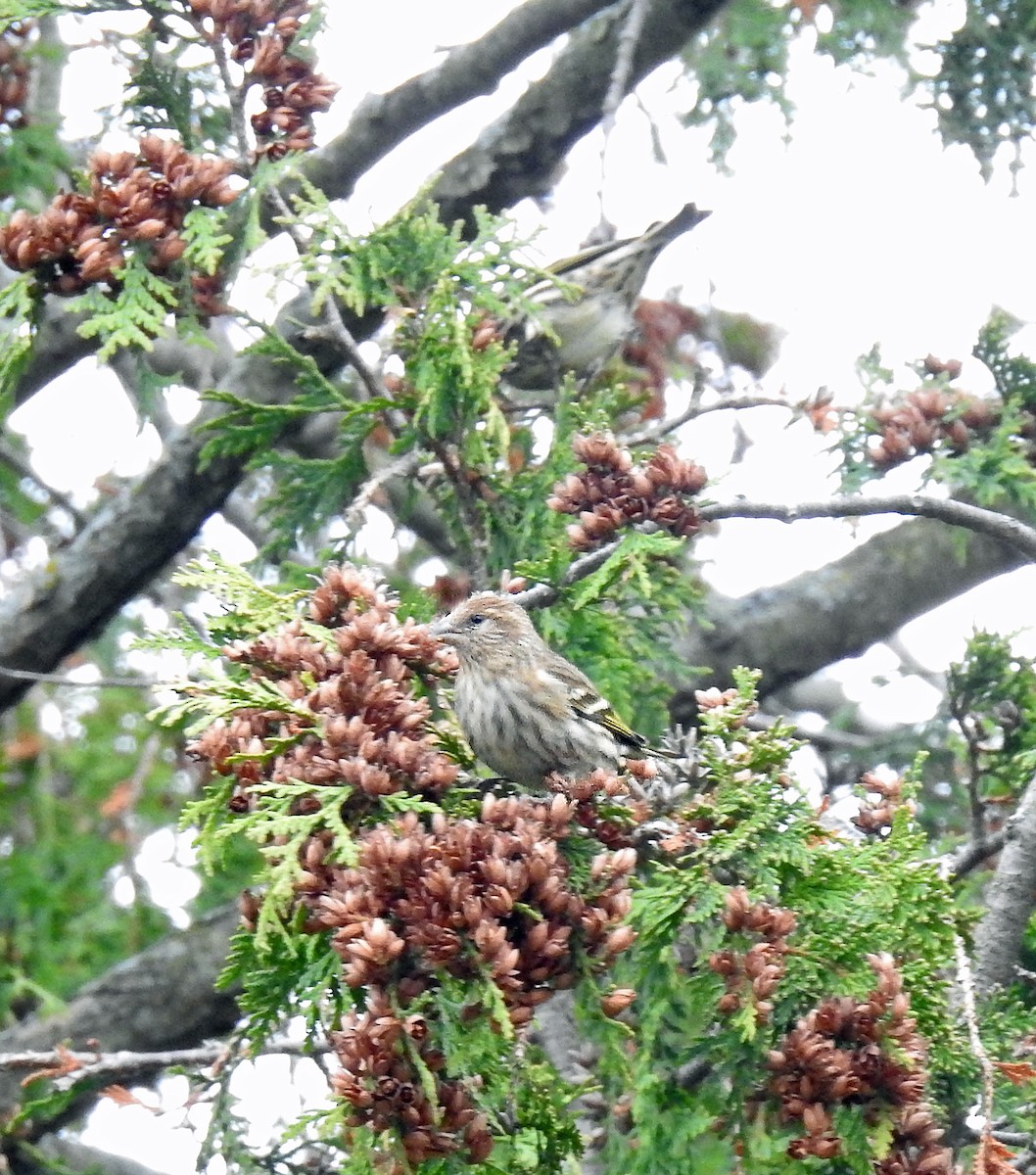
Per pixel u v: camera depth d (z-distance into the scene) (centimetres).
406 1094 766
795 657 1678
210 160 1141
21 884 1669
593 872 818
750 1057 873
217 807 853
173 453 1520
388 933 755
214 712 836
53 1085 1510
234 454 1395
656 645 1302
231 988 1509
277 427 1222
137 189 1109
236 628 968
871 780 1011
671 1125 981
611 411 1348
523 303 1184
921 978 883
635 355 1738
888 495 1098
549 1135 866
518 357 1485
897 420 1271
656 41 1534
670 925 873
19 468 1747
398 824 795
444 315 1153
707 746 908
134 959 1543
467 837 780
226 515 1875
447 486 1256
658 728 1302
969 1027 834
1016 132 1531
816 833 896
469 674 1110
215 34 1186
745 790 884
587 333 1489
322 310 1472
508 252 1190
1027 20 1514
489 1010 768
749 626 1672
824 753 1658
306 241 1221
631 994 805
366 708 841
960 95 1535
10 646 1543
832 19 1546
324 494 1258
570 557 1120
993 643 1215
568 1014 1161
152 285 1113
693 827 899
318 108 1200
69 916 1703
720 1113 898
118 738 1802
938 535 1683
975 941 1063
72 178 1192
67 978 1653
